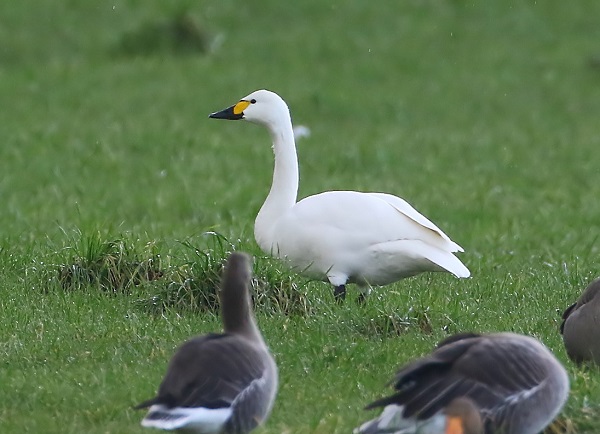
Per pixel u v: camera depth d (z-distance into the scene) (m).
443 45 35.66
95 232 12.26
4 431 7.71
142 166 21.78
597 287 9.36
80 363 9.31
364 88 30.91
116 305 11.07
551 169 23.34
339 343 9.88
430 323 10.68
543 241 16.03
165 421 6.67
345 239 11.09
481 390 6.80
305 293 11.18
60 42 35.03
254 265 11.22
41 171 20.89
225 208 17.78
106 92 29.28
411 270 11.11
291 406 8.30
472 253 14.84
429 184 21.09
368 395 8.62
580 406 8.15
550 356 7.18
